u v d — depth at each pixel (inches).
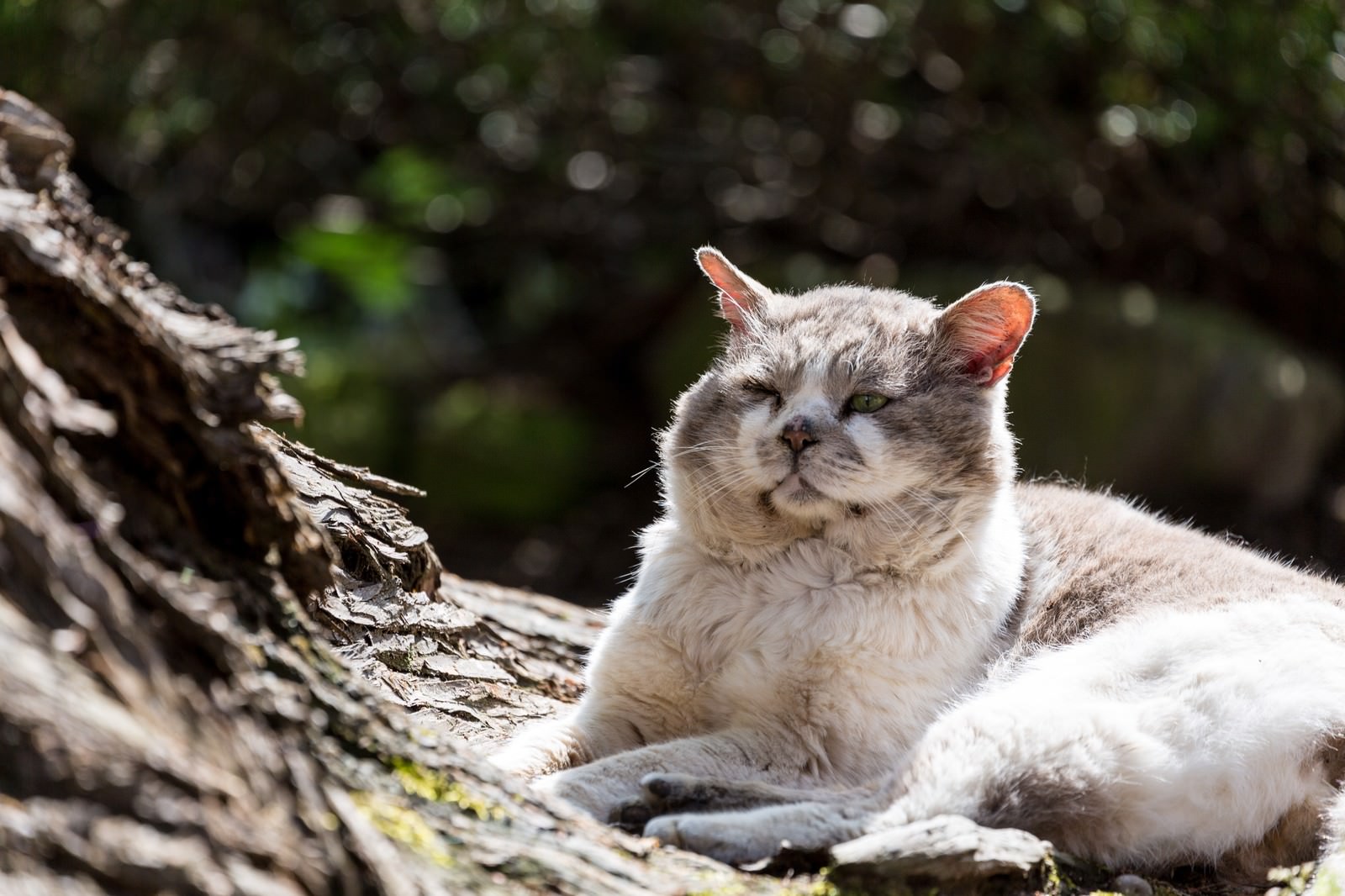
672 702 173.6
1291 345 493.7
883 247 521.0
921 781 138.4
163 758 84.4
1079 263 498.6
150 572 92.1
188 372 103.0
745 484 171.8
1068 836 139.2
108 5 426.3
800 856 125.6
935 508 168.7
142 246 524.1
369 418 504.4
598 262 573.0
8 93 112.7
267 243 559.8
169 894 80.9
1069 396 438.6
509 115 504.4
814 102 498.0
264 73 458.6
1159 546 180.2
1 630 81.3
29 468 88.0
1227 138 463.2
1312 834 142.0
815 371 175.0
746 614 169.6
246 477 109.0
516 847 106.0
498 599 227.3
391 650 173.3
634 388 559.5
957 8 432.8
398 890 92.9
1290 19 431.2
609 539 475.8
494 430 503.8
